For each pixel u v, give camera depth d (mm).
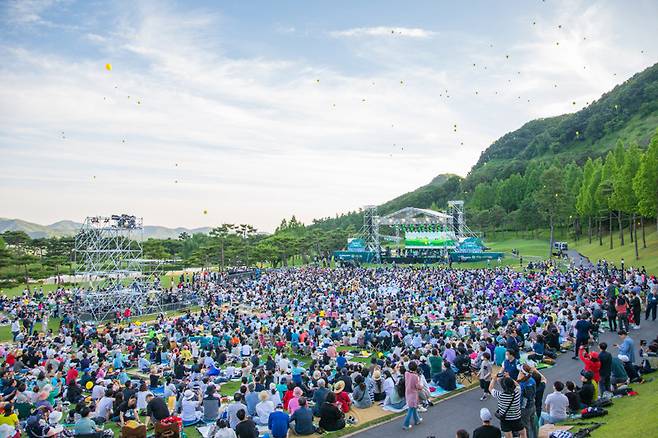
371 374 19703
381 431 15711
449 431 15562
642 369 18500
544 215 104688
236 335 29391
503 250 108250
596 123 196125
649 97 190000
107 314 45750
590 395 15359
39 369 22109
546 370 21484
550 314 29781
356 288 53781
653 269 55531
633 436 11711
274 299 48719
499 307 34125
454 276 61031
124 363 26891
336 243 129500
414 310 38688
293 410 16391
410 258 100438
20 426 15867
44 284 83000
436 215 98375
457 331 28359
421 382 17812
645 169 60219
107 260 51688
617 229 100000
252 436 13156
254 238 127312
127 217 50625
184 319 38000
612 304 28328
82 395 19922
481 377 18844
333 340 30688
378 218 105062
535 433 12703
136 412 16281
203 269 99562
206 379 19328
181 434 15047
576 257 85500
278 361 23156
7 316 46156
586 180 96438
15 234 82688
